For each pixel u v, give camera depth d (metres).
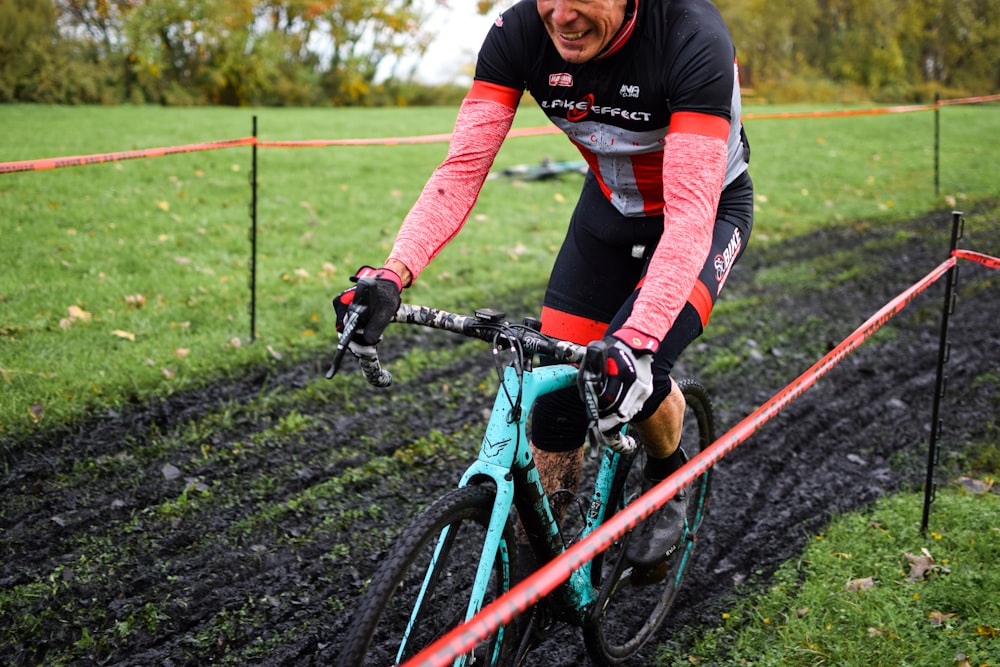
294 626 2.52
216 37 18.62
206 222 6.68
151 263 5.58
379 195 8.24
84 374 3.89
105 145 9.77
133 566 2.71
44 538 2.81
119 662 2.32
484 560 1.81
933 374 4.55
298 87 20.47
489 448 1.85
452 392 4.19
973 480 3.44
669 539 2.37
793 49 23.80
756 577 2.81
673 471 2.32
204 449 3.45
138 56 17.27
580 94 2.02
